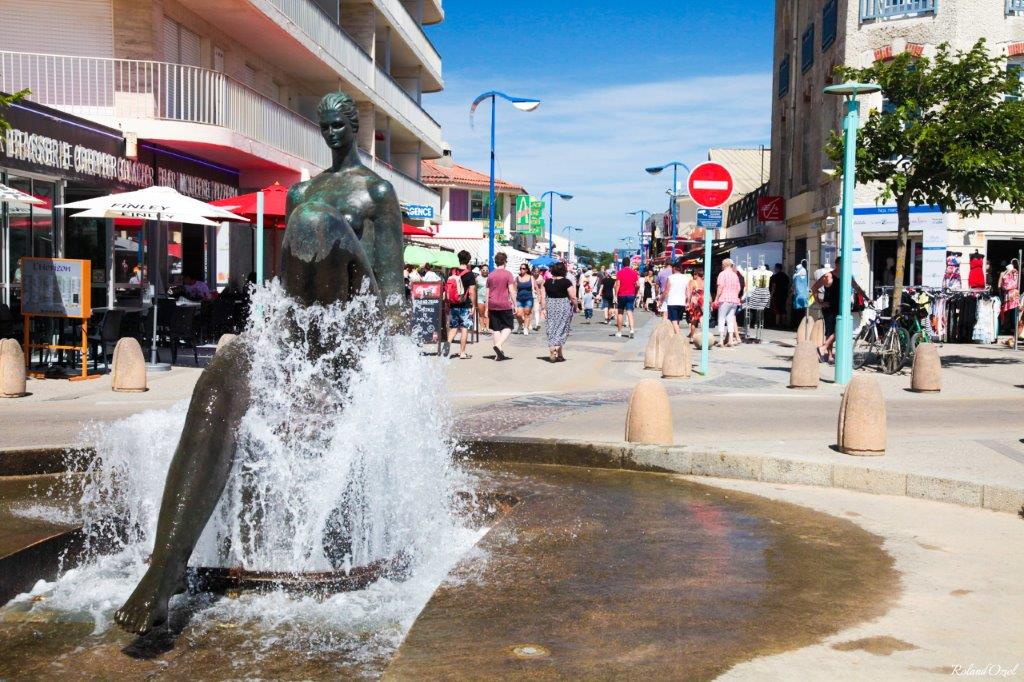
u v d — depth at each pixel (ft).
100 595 15.79
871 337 60.03
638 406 27.96
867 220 88.94
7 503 21.56
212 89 73.20
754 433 33.50
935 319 81.05
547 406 40.86
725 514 21.27
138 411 37.68
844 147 51.06
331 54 99.96
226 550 16.25
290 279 16.39
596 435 32.71
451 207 249.55
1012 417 38.60
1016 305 79.36
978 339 81.56
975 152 53.67
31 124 55.57
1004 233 85.56
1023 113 53.52
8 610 15.10
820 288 63.82
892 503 22.80
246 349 16.01
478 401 42.75
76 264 48.60
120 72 70.69
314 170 96.17
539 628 13.55
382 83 122.42
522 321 95.35
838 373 50.72
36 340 55.06
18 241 57.11
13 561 16.29
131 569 17.22
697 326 84.17
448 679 11.62
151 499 22.02
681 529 19.75
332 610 15.07
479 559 17.26
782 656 12.47
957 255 85.81
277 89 102.37
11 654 13.26
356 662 13.05
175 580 13.87
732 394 46.26
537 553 17.72
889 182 57.52
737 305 77.97
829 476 24.68
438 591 15.30
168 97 73.56
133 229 72.74
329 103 18.86
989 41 86.79
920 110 58.08
